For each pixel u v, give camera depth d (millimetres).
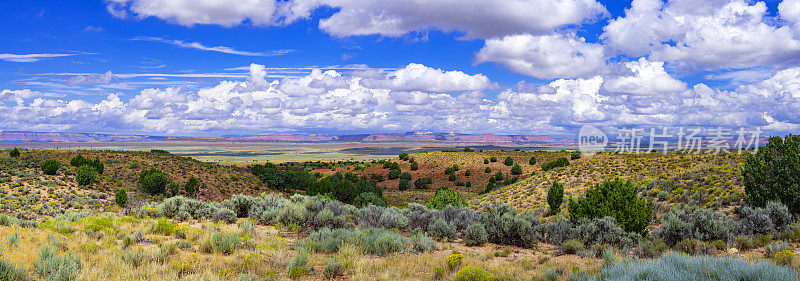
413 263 10391
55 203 32062
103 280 7422
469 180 84938
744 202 18406
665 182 27844
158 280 7656
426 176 92375
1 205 27281
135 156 68188
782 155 15805
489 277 8031
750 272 6703
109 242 11242
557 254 12273
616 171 37531
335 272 9352
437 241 15531
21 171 42750
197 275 8086
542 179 42188
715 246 11547
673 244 12516
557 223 15641
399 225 18094
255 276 8633
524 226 14258
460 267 9977
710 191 22469
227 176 67625
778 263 8938
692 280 6844
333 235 13812
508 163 90188
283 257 10812
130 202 27984
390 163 104625
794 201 14781
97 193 39938
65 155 63156
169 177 57469
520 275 9070
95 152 69938
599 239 12992
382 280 8625
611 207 15031
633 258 10656
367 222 17969
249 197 22094
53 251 8281
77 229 13266
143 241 12133
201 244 11203
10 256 8367
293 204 19594
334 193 54062
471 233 14602
